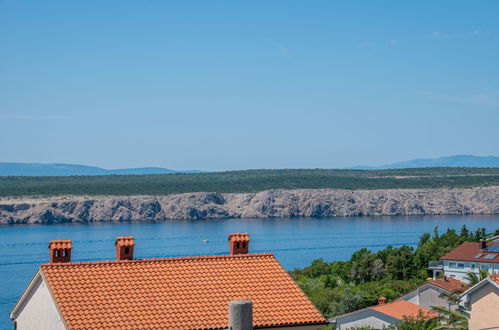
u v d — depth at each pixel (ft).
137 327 96.17
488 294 119.65
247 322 69.00
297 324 101.55
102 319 96.53
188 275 108.88
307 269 465.47
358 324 224.74
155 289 104.32
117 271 107.34
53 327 100.42
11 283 631.97
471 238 574.56
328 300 306.96
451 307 254.27
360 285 393.50
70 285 102.53
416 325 184.75
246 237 121.90
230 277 109.50
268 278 110.63
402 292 351.25
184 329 96.94
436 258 456.86
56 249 113.29
